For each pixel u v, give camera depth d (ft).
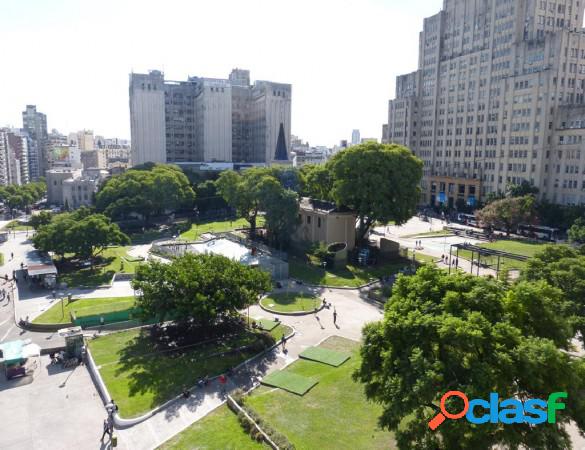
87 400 135.23
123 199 409.08
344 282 246.47
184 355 159.74
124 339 176.55
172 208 441.68
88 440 116.26
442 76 554.46
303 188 375.66
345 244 291.17
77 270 287.48
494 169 475.31
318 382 139.44
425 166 588.09
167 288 163.22
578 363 92.02
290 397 130.52
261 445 107.34
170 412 126.72
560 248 148.97
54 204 650.43
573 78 415.23
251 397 130.93
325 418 118.73
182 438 112.78
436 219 484.33
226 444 108.88
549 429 80.43
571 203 393.09
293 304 213.25
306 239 331.36
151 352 163.12
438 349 91.86
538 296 99.04
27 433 119.34
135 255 329.52
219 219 487.61
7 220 543.39
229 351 162.40
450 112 542.57
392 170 281.74
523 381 86.43
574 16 462.19
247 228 410.93
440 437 98.02
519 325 96.37
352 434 111.14
